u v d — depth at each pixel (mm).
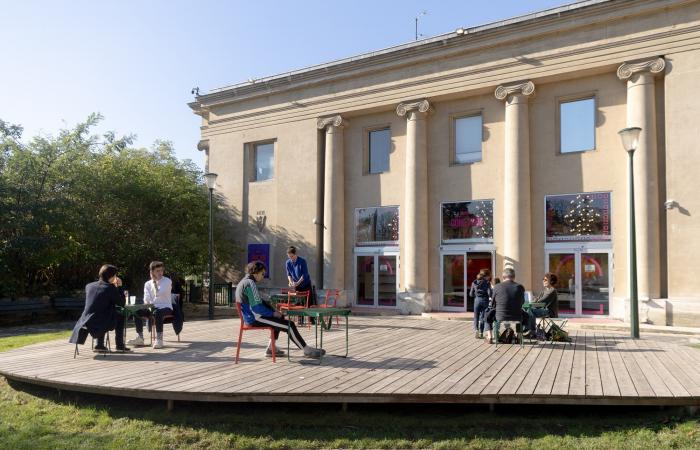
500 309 9750
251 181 22859
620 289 15219
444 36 17766
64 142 18281
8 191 16422
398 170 19391
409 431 5770
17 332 14078
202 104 24000
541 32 16188
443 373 7117
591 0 15273
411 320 15641
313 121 20906
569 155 16266
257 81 22031
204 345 9867
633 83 14945
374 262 19797
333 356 8578
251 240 22422
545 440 5438
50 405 6824
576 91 16250
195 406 6516
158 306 9648
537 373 7133
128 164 20219
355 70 19703
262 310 7914
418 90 18453
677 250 14094
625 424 5840
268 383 6465
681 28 14328
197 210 21344
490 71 17156
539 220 16594
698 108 14016
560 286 16188
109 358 8477
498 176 17375
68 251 17438
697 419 5836
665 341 10750
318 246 20672
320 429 5859
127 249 19500
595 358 8406
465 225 17906
